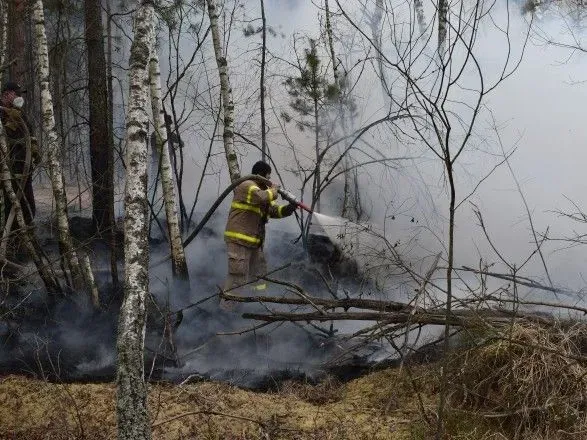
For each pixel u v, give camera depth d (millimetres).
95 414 5094
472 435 4633
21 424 4988
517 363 4793
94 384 5840
